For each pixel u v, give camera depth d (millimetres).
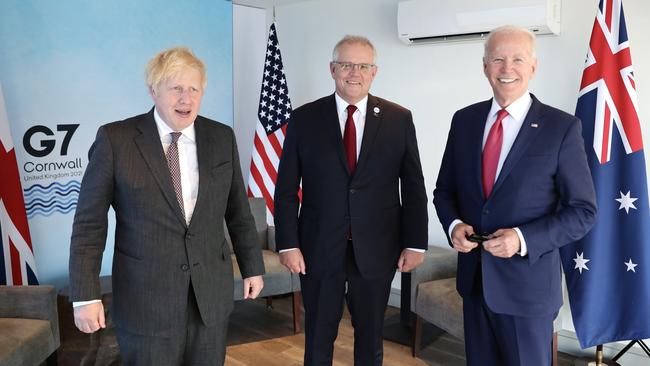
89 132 3311
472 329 1876
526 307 1714
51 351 2473
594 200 1675
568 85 2963
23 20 3014
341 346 3148
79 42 3232
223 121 4043
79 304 1543
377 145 2105
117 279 1611
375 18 3773
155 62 1550
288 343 3240
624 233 2590
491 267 1750
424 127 3609
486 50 1762
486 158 1784
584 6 2875
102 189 1546
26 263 2902
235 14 4262
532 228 1634
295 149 2193
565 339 3045
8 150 2838
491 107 1846
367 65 2045
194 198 1634
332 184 2107
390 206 2158
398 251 2199
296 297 3365
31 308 2475
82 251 1553
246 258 1843
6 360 2111
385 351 3094
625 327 2623
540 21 2861
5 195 2834
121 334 1639
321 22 4098
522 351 1747
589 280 2631
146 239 1568
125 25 3428
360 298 2176
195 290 1614
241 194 1826
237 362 2975
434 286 2922
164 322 1589
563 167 1666
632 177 2551
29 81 3055
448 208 1905
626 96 2557
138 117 1645
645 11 2693
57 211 3197
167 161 1603
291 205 2205
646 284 2561
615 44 2590
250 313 3738
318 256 2139
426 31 3326
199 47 3834
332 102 2172
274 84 4039
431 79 3533
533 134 1695
